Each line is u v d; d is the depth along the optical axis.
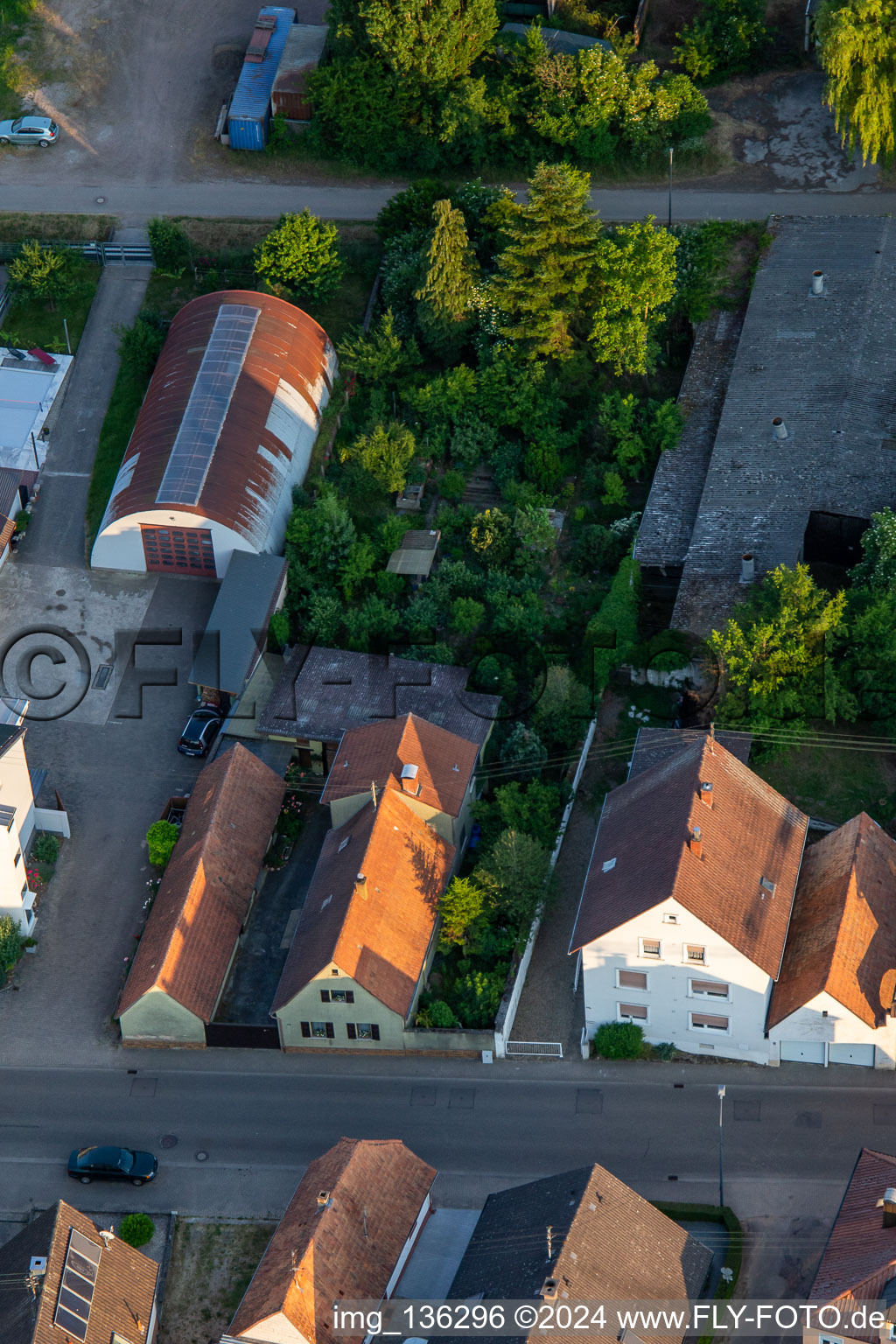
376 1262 73.69
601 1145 81.50
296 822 95.38
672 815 81.44
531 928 88.31
